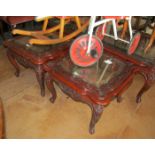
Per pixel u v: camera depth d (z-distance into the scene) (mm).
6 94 1498
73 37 1510
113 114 1405
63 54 1331
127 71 1174
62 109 1405
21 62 1407
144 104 1519
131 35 1365
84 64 1188
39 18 1322
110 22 1463
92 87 1022
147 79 1274
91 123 1153
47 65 1189
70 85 1057
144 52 1375
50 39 1381
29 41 1334
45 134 1217
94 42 1154
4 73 1730
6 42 1407
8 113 1337
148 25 1957
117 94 1077
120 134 1258
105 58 1294
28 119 1309
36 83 1640
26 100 1458
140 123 1354
